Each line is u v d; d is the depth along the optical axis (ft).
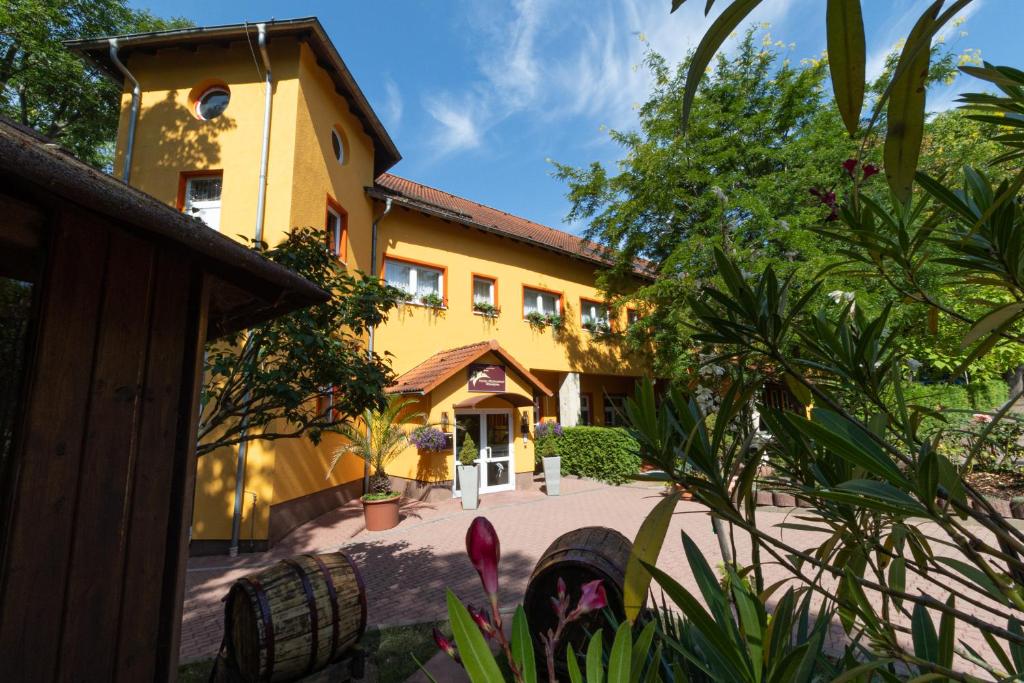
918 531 3.86
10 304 7.14
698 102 34.37
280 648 10.26
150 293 7.10
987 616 13.67
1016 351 28.40
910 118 2.44
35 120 45.19
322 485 30.30
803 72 35.12
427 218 41.55
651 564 2.99
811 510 4.24
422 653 13.05
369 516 26.40
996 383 31.86
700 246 30.14
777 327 3.78
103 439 6.29
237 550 23.26
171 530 7.14
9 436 6.29
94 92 42.57
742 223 30.45
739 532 22.59
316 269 14.57
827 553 4.51
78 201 5.01
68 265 6.05
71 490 5.89
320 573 11.46
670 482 3.72
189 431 7.47
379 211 38.34
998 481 25.36
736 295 3.86
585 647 10.36
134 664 6.42
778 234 27.04
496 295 45.27
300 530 26.40
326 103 31.58
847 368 4.06
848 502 2.69
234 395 14.74
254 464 24.41
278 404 13.47
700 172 32.89
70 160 5.27
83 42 27.43
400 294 16.48
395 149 38.63
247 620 10.62
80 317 6.13
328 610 11.03
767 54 36.06
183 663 12.96
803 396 4.73
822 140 31.89
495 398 38.32
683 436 3.63
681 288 27.32
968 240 3.47
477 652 2.51
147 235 6.92
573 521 28.04
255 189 27.17
